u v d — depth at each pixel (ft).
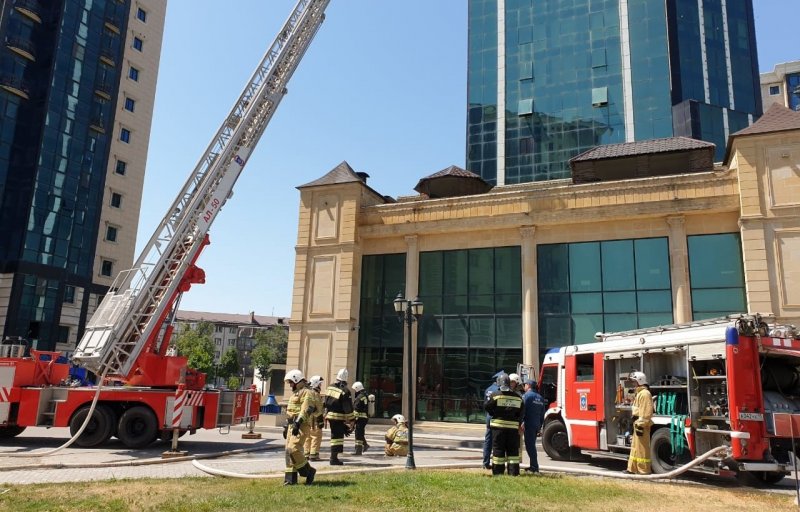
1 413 48.96
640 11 188.34
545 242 79.41
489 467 38.09
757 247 66.95
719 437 35.99
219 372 300.20
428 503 24.72
